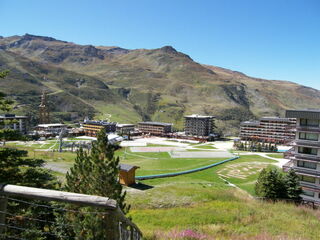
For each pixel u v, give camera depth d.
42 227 13.53
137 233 9.48
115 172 16.66
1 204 5.41
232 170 89.12
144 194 37.91
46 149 123.81
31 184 15.09
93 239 10.16
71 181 18.25
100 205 4.96
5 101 16.14
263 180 43.69
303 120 47.53
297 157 48.19
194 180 68.12
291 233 15.93
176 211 25.91
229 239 14.27
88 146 130.50
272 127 179.88
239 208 26.02
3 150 15.02
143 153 126.75
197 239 14.32
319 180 46.22
